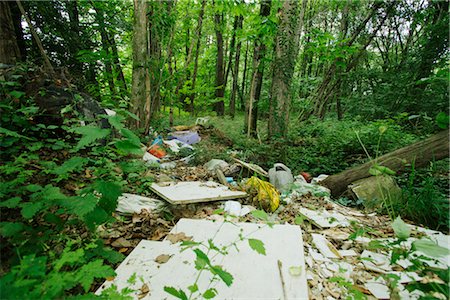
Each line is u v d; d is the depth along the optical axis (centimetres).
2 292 77
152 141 478
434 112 573
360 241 221
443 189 319
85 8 582
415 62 650
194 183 322
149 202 256
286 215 275
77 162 158
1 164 208
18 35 422
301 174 438
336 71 839
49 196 142
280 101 541
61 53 495
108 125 333
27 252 131
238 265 165
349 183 364
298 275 158
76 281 99
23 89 284
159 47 534
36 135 264
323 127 703
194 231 209
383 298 150
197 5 609
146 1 413
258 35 526
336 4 932
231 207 269
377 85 779
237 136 632
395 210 296
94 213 141
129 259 168
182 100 1154
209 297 118
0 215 171
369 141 508
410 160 332
